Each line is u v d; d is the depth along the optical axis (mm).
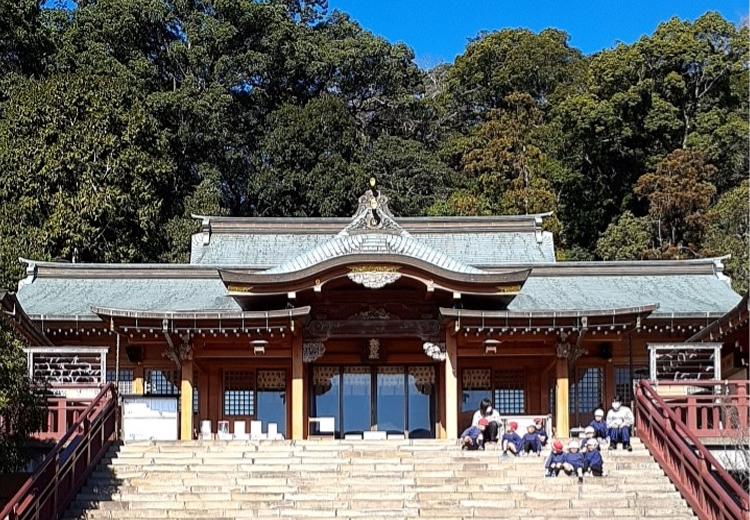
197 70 61719
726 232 50594
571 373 29562
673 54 60062
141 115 50969
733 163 58656
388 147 62375
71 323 28750
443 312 25609
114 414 23562
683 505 19281
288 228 36281
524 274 26031
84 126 48875
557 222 55125
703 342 25406
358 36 71125
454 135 69438
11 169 47469
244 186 61156
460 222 36000
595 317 25969
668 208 52938
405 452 21891
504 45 73375
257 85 63656
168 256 51125
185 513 19188
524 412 29266
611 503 19375
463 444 22484
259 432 27625
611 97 61344
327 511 19188
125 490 20062
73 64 58031
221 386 29297
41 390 19906
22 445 18328
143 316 25609
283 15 65562
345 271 25719
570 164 62312
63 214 46719
